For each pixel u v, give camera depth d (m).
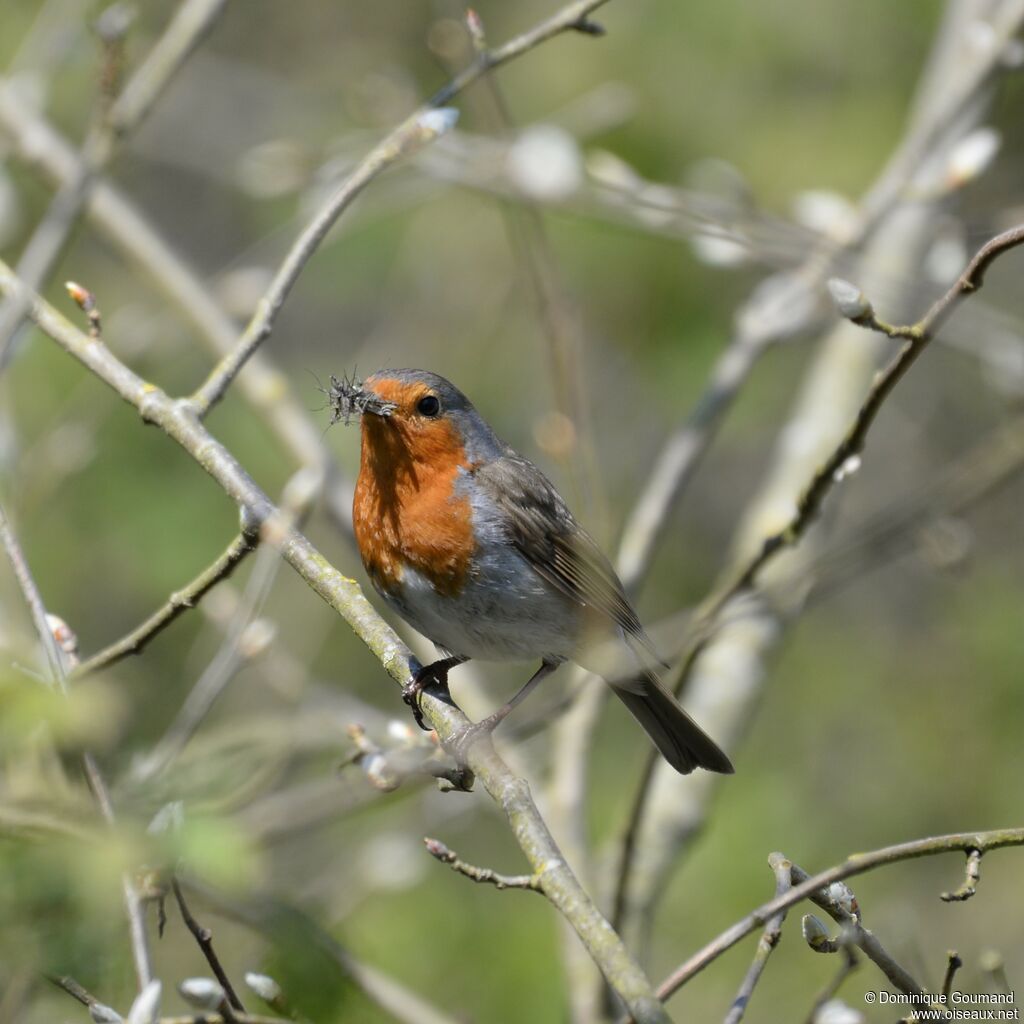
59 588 13.59
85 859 4.38
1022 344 11.24
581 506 10.23
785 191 15.48
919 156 10.66
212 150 17.28
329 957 5.86
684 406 15.43
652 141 15.48
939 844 5.35
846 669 16.55
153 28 15.98
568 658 8.23
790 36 16.05
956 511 9.65
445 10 11.59
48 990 6.62
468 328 16.52
